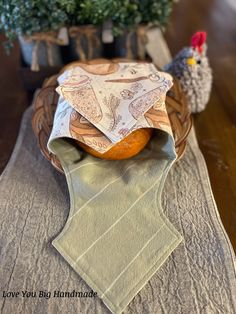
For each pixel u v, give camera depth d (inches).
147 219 12.9
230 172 15.6
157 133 14.1
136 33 19.2
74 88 13.3
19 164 15.6
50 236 12.8
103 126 12.4
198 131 17.5
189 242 12.7
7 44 18.5
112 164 14.3
